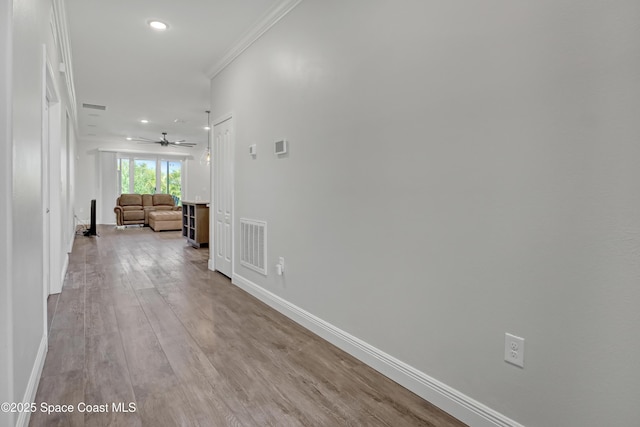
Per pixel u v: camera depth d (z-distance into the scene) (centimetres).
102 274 464
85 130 944
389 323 210
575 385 131
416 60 188
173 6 317
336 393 194
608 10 121
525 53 143
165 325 290
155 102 650
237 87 404
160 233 910
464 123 166
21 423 149
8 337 135
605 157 122
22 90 160
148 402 184
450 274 174
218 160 471
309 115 276
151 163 1188
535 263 141
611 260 122
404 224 198
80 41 390
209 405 182
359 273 231
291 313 306
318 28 264
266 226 344
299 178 291
